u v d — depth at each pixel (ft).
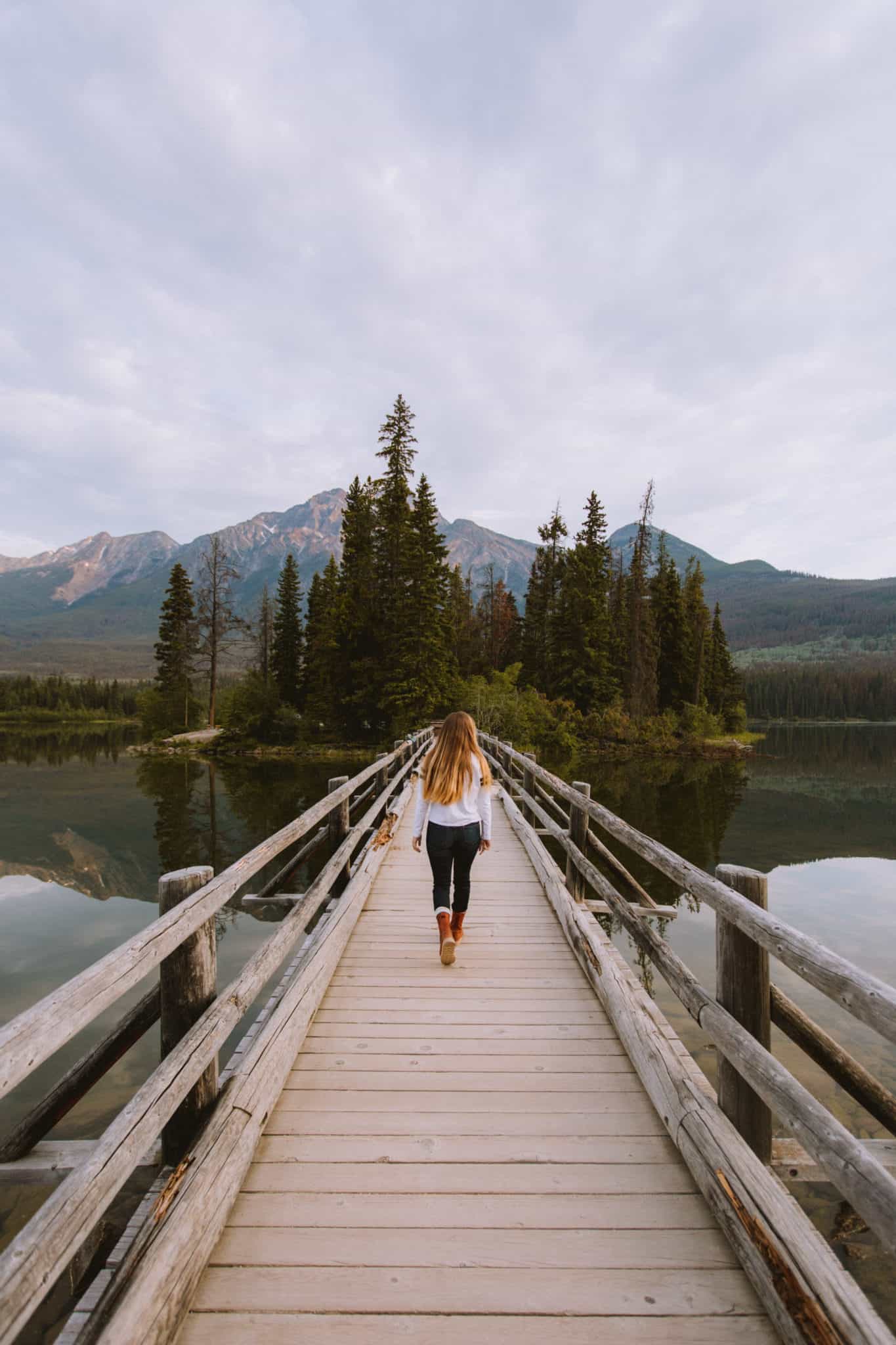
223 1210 7.08
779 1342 5.88
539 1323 6.08
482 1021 12.37
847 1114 15.24
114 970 5.54
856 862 48.52
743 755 153.79
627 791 86.89
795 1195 11.37
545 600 184.03
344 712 144.87
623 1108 9.68
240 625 176.76
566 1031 12.00
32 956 28.78
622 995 11.95
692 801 79.15
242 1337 5.91
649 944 10.47
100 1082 16.90
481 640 202.69
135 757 140.77
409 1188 7.91
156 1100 6.40
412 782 42.80
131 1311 5.46
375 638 140.26
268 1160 8.39
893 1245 4.53
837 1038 19.65
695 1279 6.61
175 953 8.07
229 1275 6.59
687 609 193.88
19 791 86.12
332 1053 11.17
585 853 17.57
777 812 71.15
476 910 19.35
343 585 150.41
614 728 146.10
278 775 105.19
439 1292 6.40
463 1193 7.84
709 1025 8.20
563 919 17.38
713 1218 7.45
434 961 15.29
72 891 40.06
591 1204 7.67
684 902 35.40
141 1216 7.27
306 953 15.29
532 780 31.37
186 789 87.56
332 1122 9.25
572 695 154.61
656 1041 10.14
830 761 144.56
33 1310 4.27
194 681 183.73
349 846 18.85
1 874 43.83
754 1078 6.84
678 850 52.19
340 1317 6.12
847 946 30.58
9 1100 16.34
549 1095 9.99
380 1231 7.22
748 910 7.34
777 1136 11.56
